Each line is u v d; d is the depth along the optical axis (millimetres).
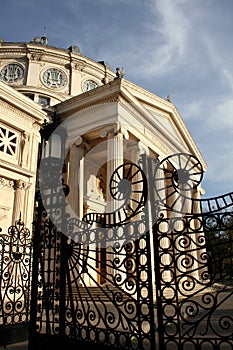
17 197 12531
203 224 3826
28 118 13680
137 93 16656
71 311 4199
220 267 3607
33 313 4508
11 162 12617
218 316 7539
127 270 3977
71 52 27594
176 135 20438
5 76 26016
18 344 5184
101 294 7930
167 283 3715
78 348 3916
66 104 15812
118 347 3658
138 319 3641
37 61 26594
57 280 4590
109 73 29625
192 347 4648
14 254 6266
